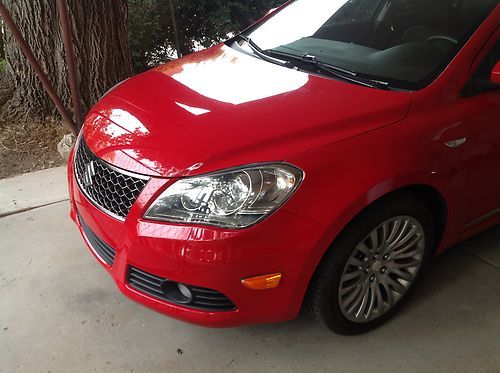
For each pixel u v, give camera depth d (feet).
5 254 9.06
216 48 9.40
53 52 12.95
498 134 7.25
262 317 6.27
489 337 7.34
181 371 6.83
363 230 6.35
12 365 6.93
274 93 7.10
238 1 22.91
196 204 5.80
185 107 6.90
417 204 6.83
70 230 9.72
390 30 8.21
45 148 12.61
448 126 6.75
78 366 6.91
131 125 6.81
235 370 6.84
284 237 5.77
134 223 6.05
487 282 8.37
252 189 5.76
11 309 7.88
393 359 7.00
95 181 6.70
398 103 6.69
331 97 6.91
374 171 6.11
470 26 7.44
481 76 7.19
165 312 6.37
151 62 18.30
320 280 6.39
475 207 7.76
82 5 12.39
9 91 13.88
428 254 7.55
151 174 6.00
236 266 5.74
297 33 9.05
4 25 13.00
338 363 6.93
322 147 6.06
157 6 18.57
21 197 10.71
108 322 7.62
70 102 13.38
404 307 7.83
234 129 6.27
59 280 8.47
